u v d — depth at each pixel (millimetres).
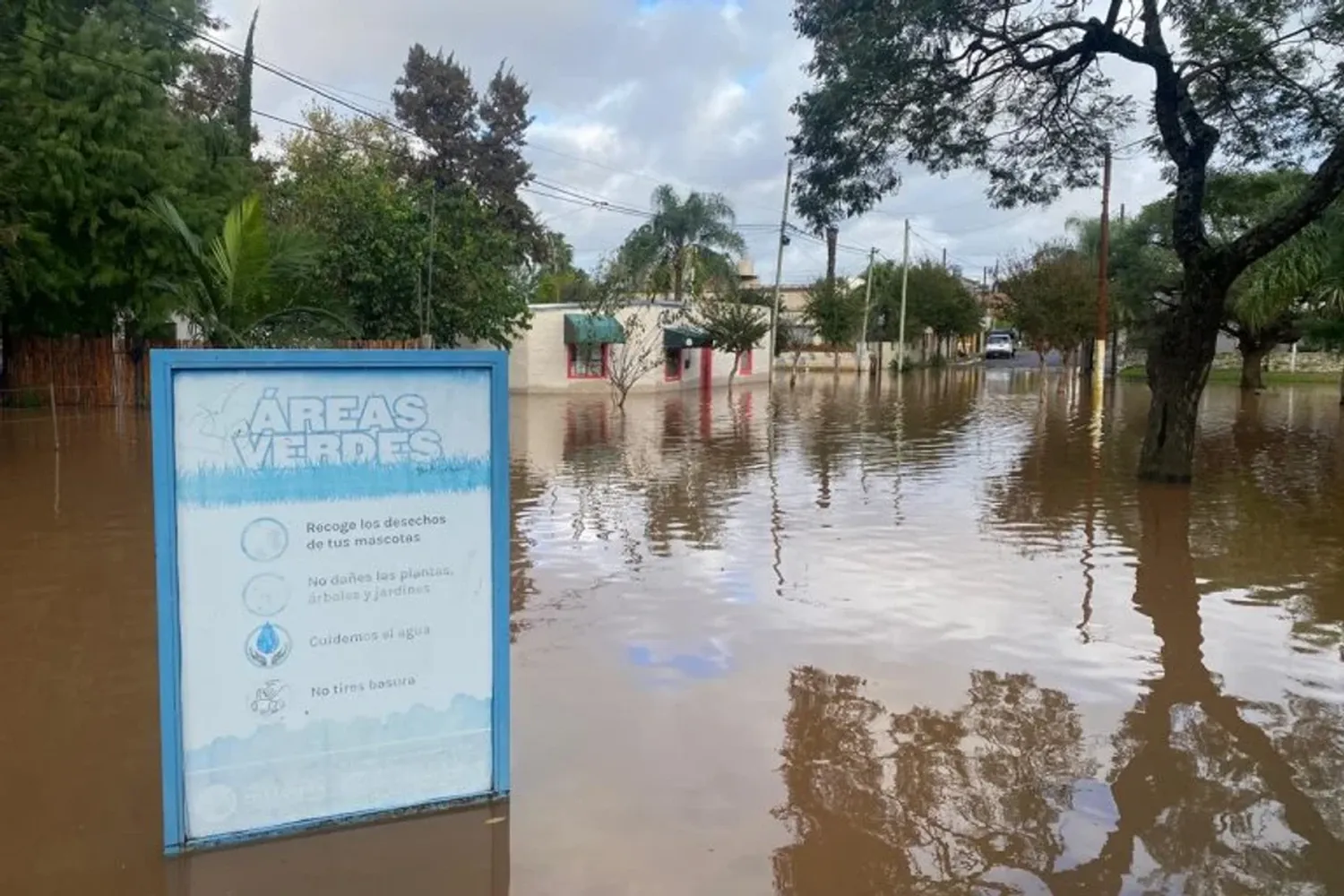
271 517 3727
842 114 13930
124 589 7699
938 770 4664
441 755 4090
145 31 21938
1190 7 12867
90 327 23391
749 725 5176
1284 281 19094
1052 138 15539
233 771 3781
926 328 63844
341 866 3703
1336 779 4582
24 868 3705
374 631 3920
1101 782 4543
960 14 12648
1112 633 6809
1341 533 10273
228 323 15242
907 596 7758
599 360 38000
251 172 24328
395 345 20875
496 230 26438
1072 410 28375
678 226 39906
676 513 11438
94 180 19297
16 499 11492
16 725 5125
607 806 4242
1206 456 17469
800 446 18812
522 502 12266
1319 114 13750
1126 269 38812
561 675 5934
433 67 48188
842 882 3693
